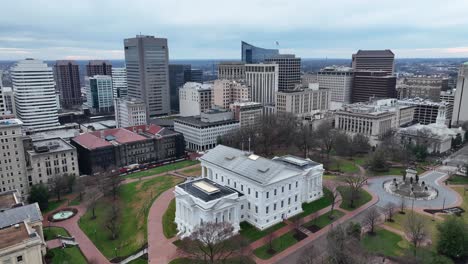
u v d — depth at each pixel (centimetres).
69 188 17062
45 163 18000
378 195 16025
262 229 12862
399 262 10319
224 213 12300
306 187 15025
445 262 9719
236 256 11050
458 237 10450
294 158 16300
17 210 11350
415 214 13800
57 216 14550
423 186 16738
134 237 12544
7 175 16675
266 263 10744
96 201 15725
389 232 12369
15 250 9044
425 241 11544
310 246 11219
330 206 14838
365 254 10056
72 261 11112
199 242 10631
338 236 10662
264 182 12588
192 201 12112
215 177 15412
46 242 12294
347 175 16550
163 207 14875
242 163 14338
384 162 19600
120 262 11038
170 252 11431
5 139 16400
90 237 12750
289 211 13912
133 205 15338
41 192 15200
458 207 14562
